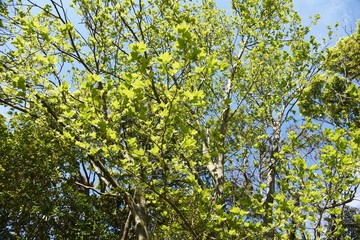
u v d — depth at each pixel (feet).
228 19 29.35
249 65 29.91
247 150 25.79
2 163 29.84
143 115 12.57
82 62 21.80
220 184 20.72
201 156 18.38
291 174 16.76
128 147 15.61
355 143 13.76
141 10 22.04
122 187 18.39
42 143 29.71
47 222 30.58
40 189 29.91
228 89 25.94
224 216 14.37
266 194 22.21
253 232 15.30
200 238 15.69
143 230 18.75
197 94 11.74
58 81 19.12
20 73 16.83
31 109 17.15
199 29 28.12
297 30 30.71
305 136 26.08
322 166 15.23
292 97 28.19
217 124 22.97
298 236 15.31
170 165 14.23
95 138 14.29
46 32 15.01
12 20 21.98
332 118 30.30
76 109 16.38
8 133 31.76
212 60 11.37
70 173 31.07
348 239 16.76
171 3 24.44
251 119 29.25
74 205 31.30
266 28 28.45
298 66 28.71
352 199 15.16
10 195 28.91
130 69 24.50
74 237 30.99
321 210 14.88
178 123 13.34
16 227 30.27
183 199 17.85
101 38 23.58
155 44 24.75
